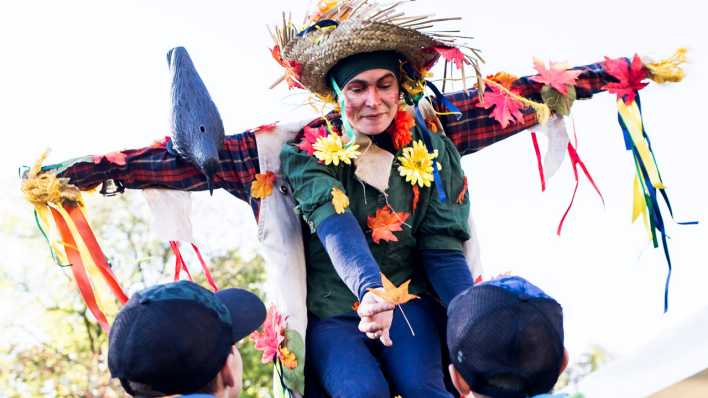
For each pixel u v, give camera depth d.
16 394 14.83
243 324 3.13
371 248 4.12
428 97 4.33
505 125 4.31
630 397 2.90
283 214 4.21
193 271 14.88
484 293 2.79
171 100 4.24
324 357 3.98
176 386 2.73
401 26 4.04
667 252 4.31
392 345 4.02
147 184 4.34
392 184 4.13
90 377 14.93
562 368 2.82
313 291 4.17
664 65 4.44
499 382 2.73
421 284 4.19
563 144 4.46
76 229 4.27
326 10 4.19
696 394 2.86
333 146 4.06
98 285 4.30
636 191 4.41
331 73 4.16
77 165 4.28
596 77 4.47
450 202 4.19
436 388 3.91
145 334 2.72
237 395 2.85
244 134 4.33
